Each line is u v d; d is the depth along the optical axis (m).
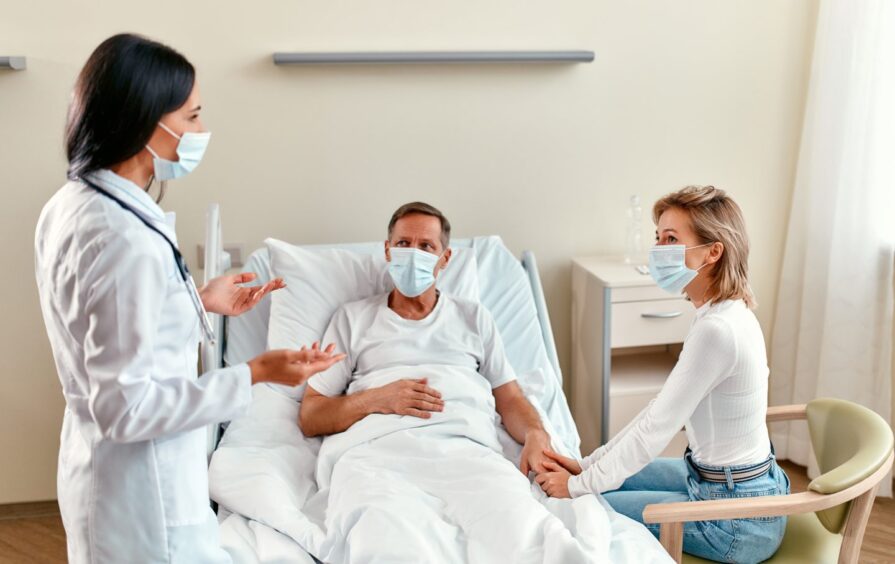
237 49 2.70
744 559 1.73
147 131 1.28
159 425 1.27
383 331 2.24
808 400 2.98
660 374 2.92
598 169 2.98
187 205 2.79
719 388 1.72
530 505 1.71
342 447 1.99
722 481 1.76
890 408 2.83
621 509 1.88
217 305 1.59
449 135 2.87
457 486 1.83
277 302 2.39
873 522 2.70
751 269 3.15
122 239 1.25
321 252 2.50
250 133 2.77
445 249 2.26
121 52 1.26
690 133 3.00
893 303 2.79
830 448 1.86
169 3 2.64
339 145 2.82
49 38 2.58
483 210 2.96
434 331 2.25
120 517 1.34
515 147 2.92
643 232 3.08
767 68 2.99
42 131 2.63
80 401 1.33
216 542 1.49
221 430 2.25
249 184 2.81
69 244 1.26
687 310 2.74
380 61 2.70
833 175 2.81
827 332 2.85
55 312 1.30
